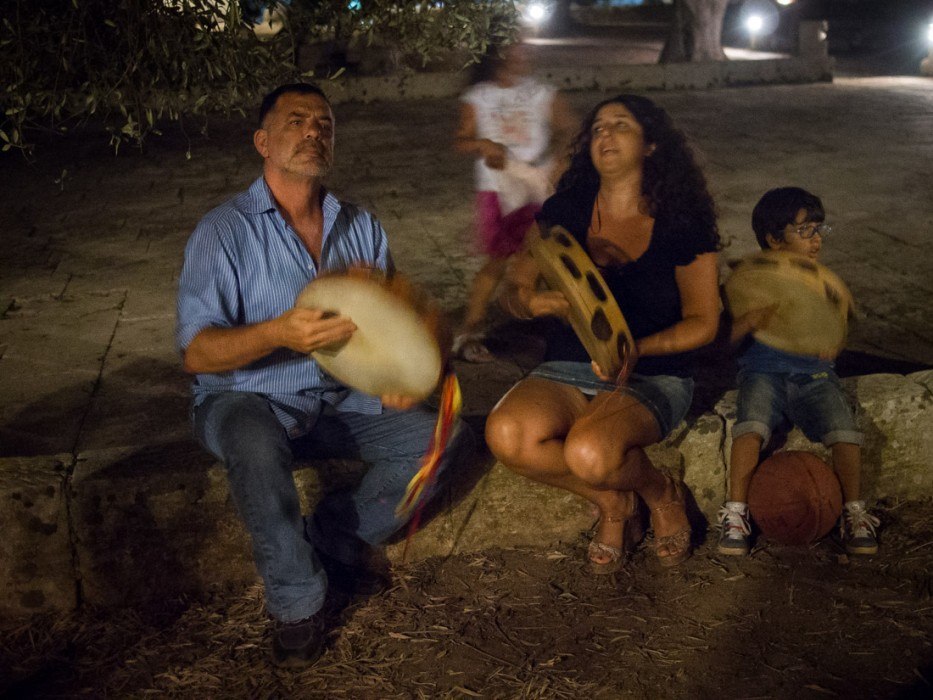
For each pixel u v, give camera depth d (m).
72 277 6.77
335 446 3.52
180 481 3.46
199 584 3.57
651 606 3.49
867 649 3.25
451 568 3.71
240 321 3.31
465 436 3.48
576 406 3.49
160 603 3.52
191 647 3.30
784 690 3.08
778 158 10.78
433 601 3.53
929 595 3.51
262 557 3.10
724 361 5.07
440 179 9.95
